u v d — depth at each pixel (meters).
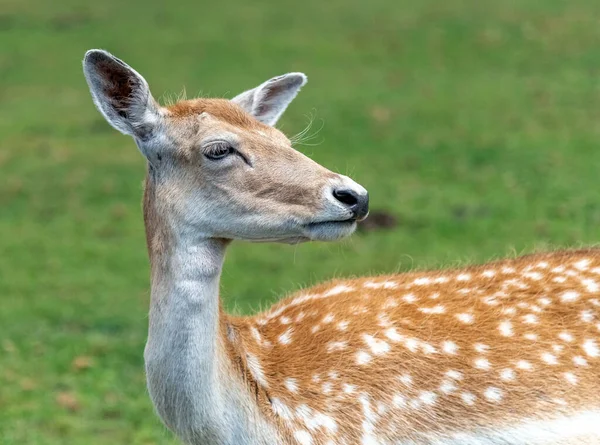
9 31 38.41
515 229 17.84
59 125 27.16
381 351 8.03
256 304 15.33
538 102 26.33
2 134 26.41
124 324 15.22
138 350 14.17
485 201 19.56
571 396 7.97
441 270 9.12
